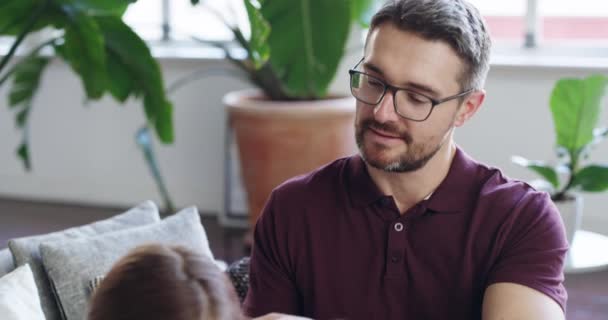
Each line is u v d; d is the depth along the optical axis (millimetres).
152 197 5250
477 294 1677
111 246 2355
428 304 1690
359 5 3754
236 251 4496
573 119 2842
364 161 1718
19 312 1996
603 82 2779
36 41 5277
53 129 5379
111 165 5312
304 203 1756
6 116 5457
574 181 2812
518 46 4578
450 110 1600
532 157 4445
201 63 4961
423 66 1552
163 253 795
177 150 5137
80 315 2271
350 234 1721
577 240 2779
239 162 4422
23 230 4875
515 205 1678
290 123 4102
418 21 1558
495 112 4465
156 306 750
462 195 1696
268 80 4211
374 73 1591
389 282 1693
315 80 3303
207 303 763
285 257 1756
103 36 2992
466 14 1599
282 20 3271
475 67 1602
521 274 1607
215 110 5012
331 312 1733
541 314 1563
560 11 4539
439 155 1683
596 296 3846
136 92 3135
